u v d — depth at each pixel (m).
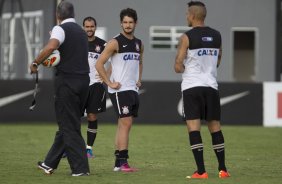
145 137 52.69
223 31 85.88
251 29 86.06
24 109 65.00
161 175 31.48
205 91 30.06
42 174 31.56
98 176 30.94
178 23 85.62
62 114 30.61
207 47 30.11
